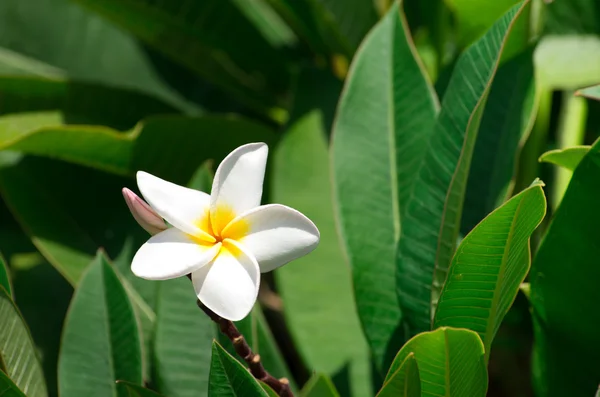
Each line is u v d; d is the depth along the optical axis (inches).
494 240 29.9
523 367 38.8
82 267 39.2
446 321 31.0
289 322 36.9
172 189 28.9
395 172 34.9
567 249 31.6
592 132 39.8
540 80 38.4
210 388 29.3
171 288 33.9
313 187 39.3
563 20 39.3
